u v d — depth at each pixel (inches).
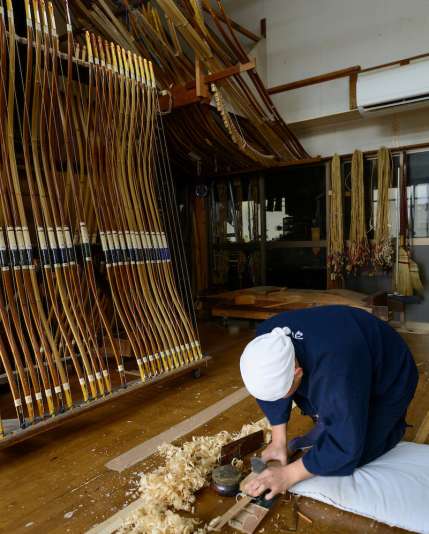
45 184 101.9
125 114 118.6
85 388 97.2
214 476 68.0
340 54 218.1
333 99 221.0
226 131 188.2
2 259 87.2
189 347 126.9
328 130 223.5
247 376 53.8
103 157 113.0
